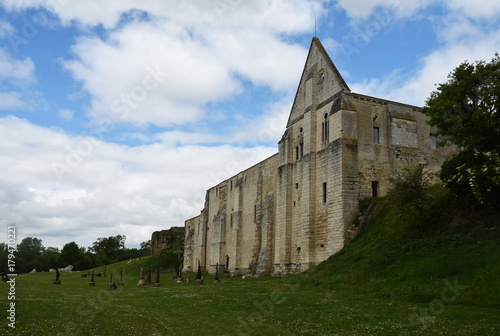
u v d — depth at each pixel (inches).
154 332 608.7
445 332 544.4
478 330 536.4
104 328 611.5
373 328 593.9
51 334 551.8
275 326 647.1
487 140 921.5
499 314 602.9
